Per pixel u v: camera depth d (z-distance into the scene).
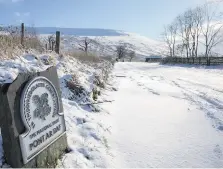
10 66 6.86
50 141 3.95
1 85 3.19
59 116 4.31
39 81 3.74
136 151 4.83
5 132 3.22
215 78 17.19
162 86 12.88
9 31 9.92
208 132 5.94
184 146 5.11
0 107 3.19
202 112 7.66
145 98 9.60
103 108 7.44
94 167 4.11
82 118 5.85
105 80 12.09
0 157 3.35
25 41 10.36
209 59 30.45
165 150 4.91
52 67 4.26
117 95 9.88
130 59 103.50
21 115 3.32
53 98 4.15
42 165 3.69
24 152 3.31
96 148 4.68
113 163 4.32
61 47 14.43
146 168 4.23
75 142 4.77
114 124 6.31
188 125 6.41
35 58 8.76
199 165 4.36
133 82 14.23
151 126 6.27
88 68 13.02
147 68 29.75
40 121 3.71
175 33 56.66
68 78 7.89
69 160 4.10
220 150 4.95
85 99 7.45
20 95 3.34
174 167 4.28
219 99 9.57
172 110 7.86
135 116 7.09
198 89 12.05
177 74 20.48
